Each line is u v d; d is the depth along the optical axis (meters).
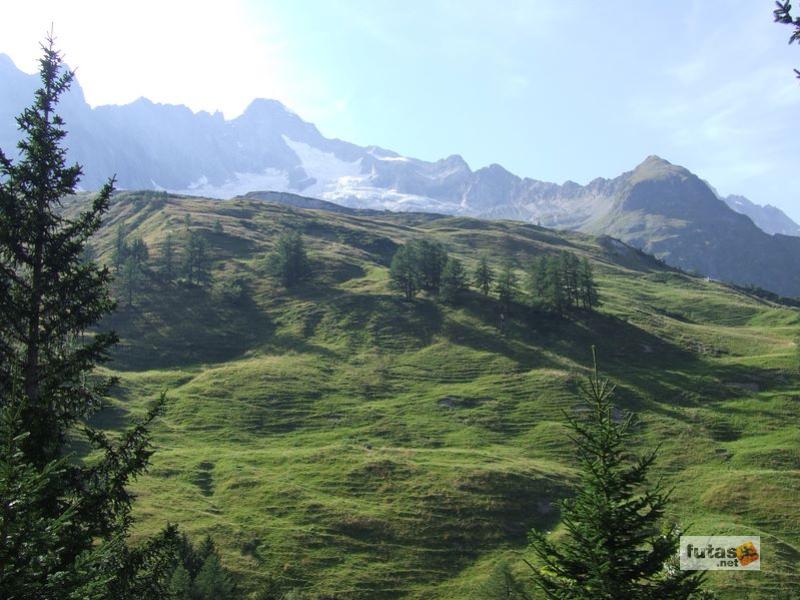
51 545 10.77
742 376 124.56
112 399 110.56
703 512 77.94
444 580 64.88
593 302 163.12
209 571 50.19
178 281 181.38
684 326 161.62
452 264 172.50
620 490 16.14
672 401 115.44
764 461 91.12
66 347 19.69
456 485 81.88
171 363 138.12
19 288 18.84
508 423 108.25
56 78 19.70
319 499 78.12
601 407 16.75
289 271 186.88
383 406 116.50
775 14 12.13
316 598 59.28
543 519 76.19
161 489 79.50
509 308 163.00
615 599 14.67
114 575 11.98
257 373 129.62
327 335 153.50
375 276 195.62
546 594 15.74
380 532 71.88
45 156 19.14
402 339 150.25
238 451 95.69
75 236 20.00
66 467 15.93
